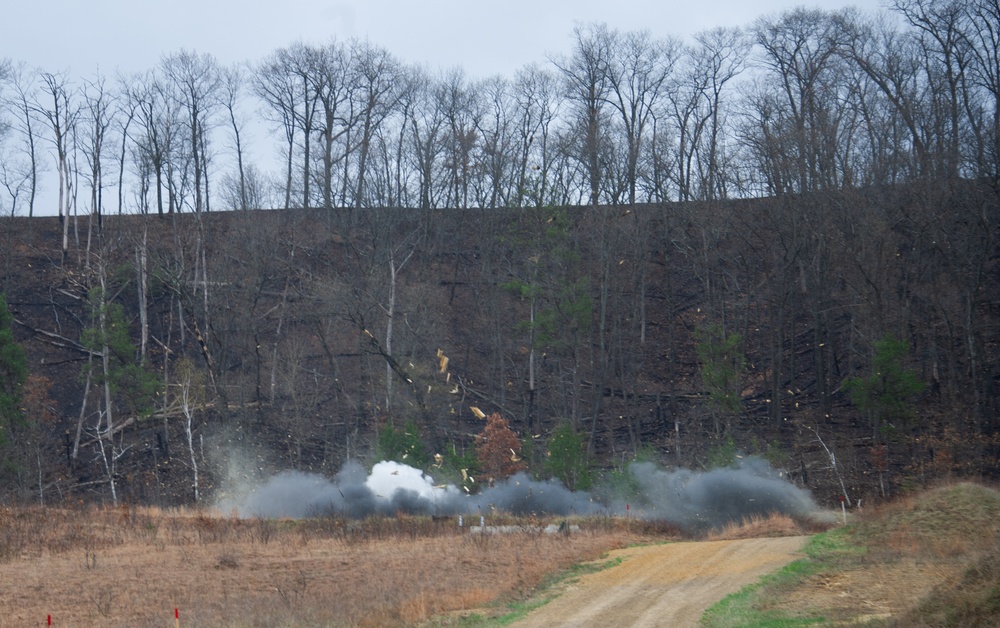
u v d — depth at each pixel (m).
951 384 177.75
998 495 103.00
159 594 92.00
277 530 136.75
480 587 86.88
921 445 173.00
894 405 165.50
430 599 80.50
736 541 111.19
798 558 93.25
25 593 92.44
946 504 102.81
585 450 195.25
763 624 65.81
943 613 59.09
